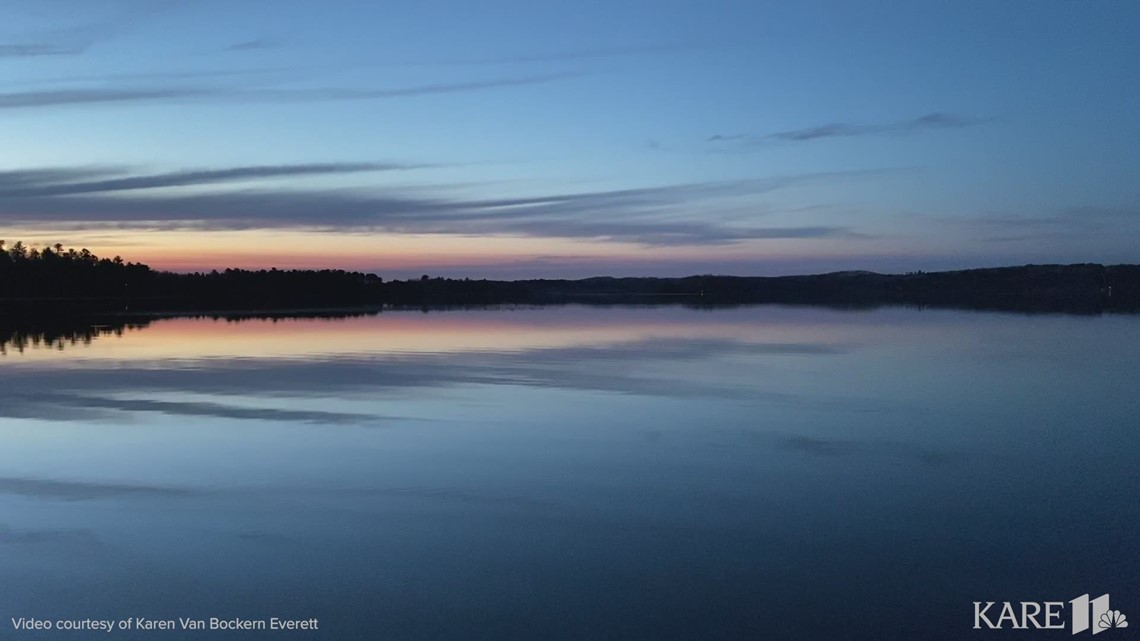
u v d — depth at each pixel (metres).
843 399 19.09
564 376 23.05
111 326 46.94
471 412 17.25
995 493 11.42
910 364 26.06
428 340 36.00
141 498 11.06
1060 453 13.83
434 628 7.44
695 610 7.77
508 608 7.81
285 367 25.33
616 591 8.16
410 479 11.97
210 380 22.27
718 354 29.30
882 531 9.85
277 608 7.82
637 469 12.60
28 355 29.25
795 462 13.08
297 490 11.41
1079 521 10.24
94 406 17.98
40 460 13.06
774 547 9.31
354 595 8.09
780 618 7.61
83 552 9.15
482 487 11.59
